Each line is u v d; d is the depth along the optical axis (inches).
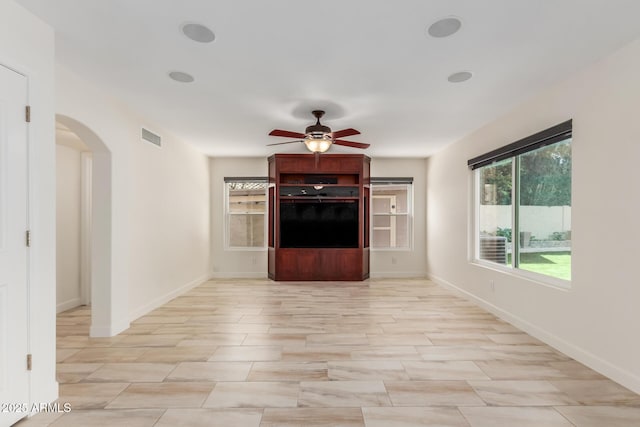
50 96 87.7
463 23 85.7
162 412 83.0
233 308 177.9
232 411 83.4
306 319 158.4
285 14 82.1
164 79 119.8
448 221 225.0
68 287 181.3
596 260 105.1
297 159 255.4
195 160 235.8
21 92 79.5
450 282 221.9
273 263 258.4
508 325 149.6
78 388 94.3
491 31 89.4
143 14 82.3
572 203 115.3
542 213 137.6
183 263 214.1
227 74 115.8
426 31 89.6
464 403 86.8
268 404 86.5
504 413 82.4
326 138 156.5
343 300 195.3
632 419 79.8
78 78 117.5
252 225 275.6
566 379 99.4
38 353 83.2
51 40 87.9
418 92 131.6
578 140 112.9
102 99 130.3
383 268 275.0
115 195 138.5
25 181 80.5
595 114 106.0
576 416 81.0
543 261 136.8
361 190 256.4
